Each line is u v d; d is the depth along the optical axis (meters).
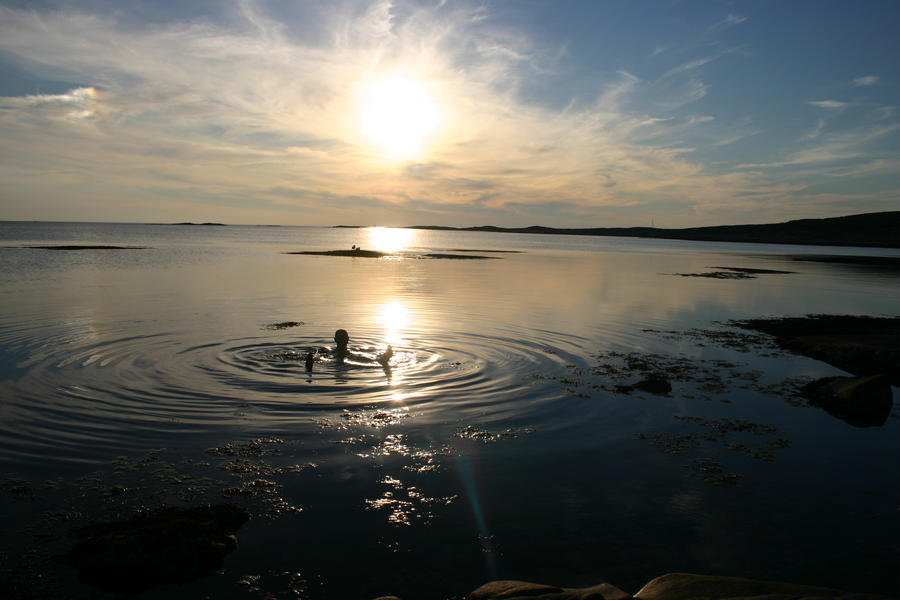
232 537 7.09
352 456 9.55
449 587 6.33
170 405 11.62
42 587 6.07
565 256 84.38
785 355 18.22
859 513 8.11
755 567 6.79
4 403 11.46
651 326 23.09
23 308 23.75
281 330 19.55
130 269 45.34
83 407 11.35
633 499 8.38
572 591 5.89
